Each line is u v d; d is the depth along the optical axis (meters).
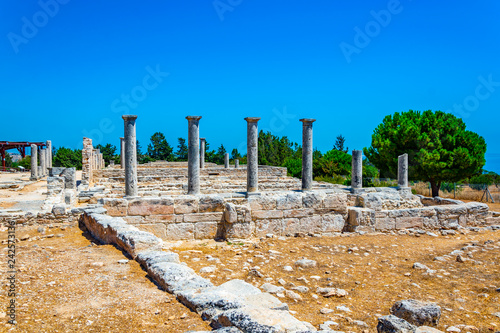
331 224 14.80
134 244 8.55
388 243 13.07
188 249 11.53
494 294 7.79
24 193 25.58
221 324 5.12
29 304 5.85
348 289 8.00
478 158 29.61
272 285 7.66
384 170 33.06
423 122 30.42
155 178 27.11
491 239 13.96
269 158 63.94
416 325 5.73
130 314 5.56
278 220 14.12
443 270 9.49
